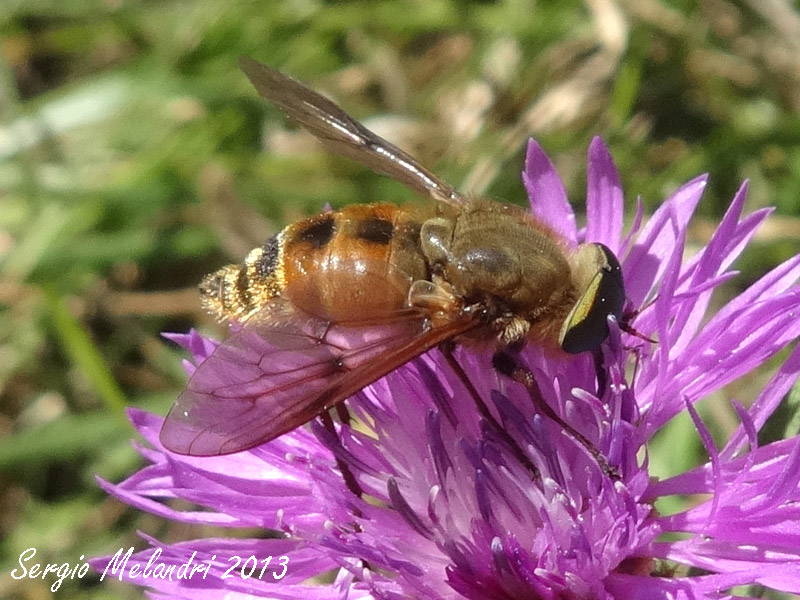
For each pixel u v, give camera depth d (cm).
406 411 5
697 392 5
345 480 5
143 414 5
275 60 9
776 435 5
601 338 5
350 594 5
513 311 5
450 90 9
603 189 5
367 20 9
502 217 5
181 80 9
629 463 5
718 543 5
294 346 5
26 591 7
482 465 5
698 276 5
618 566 5
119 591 7
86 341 7
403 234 5
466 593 5
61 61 10
